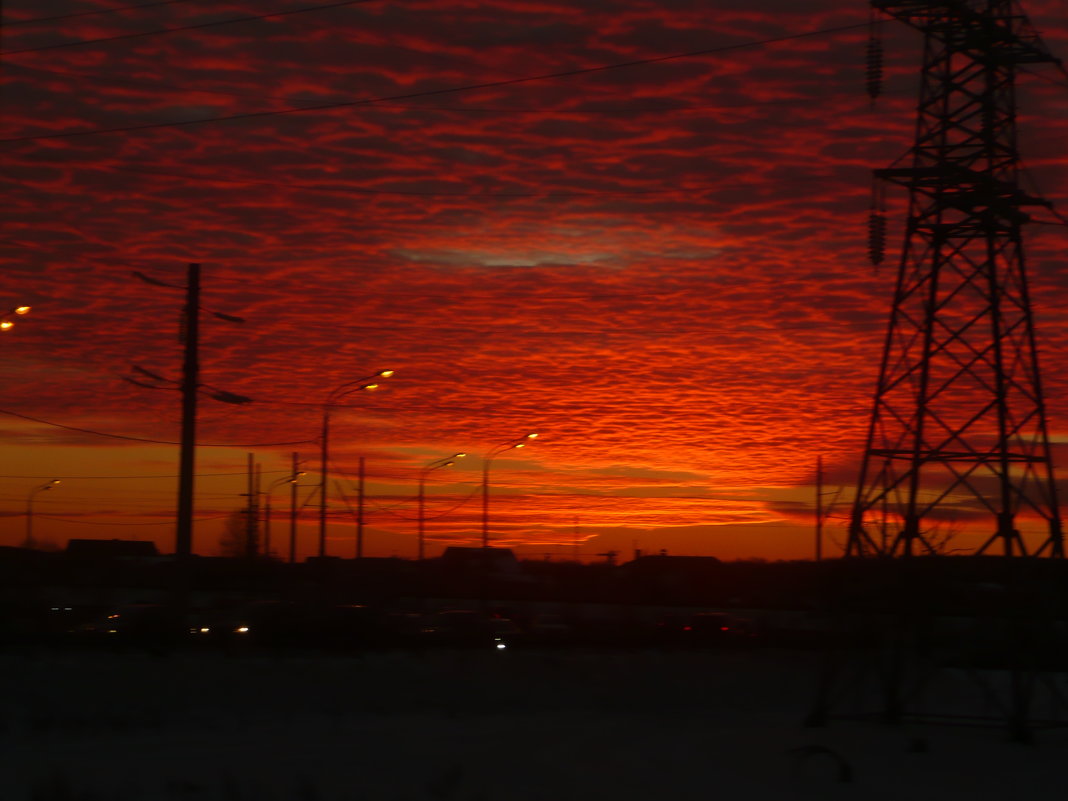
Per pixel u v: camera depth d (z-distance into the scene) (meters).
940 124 26.91
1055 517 26.08
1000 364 26.28
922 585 27.41
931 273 26.98
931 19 26.88
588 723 28.25
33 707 26.33
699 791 18.86
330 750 21.73
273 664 32.28
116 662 30.83
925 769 21.77
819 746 22.86
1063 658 29.86
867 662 28.77
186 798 16.55
